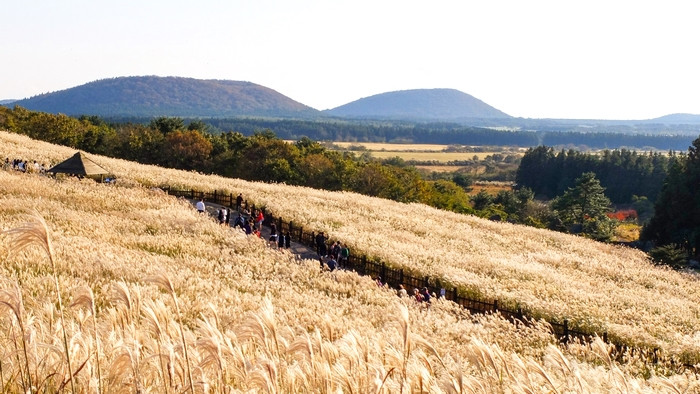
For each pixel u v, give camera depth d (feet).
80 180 150.00
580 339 76.64
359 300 77.97
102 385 16.67
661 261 167.63
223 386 17.16
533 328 71.67
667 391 22.88
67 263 62.44
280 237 115.96
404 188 302.66
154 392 17.11
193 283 65.21
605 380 32.22
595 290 115.03
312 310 58.39
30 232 14.74
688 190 229.04
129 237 95.25
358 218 157.38
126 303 18.40
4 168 152.97
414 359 17.84
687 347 71.05
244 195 165.99
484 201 355.36
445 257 122.83
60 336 19.79
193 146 314.55
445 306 79.25
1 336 19.20
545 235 188.96
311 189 216.13
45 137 327.88
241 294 62.64
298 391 18.88
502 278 111.34
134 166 208.33
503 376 22.40
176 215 119.75
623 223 359.25
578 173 478.59
